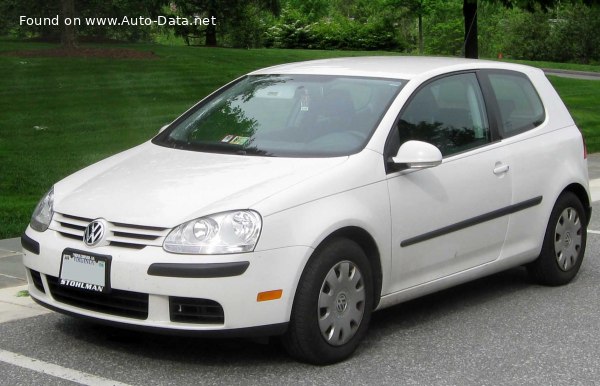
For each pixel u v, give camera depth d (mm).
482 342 5781
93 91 19359
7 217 9133
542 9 18469
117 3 35094
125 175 5570
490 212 6336
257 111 6211
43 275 5270
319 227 5086
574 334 5965
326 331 5203
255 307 4883
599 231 9367
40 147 13281
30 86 19469
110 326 5531
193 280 4785
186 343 5637
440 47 48094
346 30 46438
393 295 5723
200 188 5184
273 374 5117
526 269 7188
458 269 6188
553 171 6938
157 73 22594
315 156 5574
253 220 4895
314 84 6258
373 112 5867
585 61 60500
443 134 6121
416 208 5750
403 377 5117
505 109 6719
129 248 4949
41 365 5242
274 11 41219
